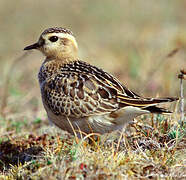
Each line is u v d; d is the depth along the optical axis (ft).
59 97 37.14
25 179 33.71
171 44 76.02
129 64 71.67
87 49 79.20
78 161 32.78
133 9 99.81
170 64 67.77
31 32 92.89
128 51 78.13
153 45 77.87
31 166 34.99
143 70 67.26
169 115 40.19
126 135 39.14
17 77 67.56
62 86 37.27
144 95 59.00
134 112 35.27
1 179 35.09
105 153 34.30
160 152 34.73
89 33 90.89
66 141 39.68
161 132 38.52
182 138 37.04
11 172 35.86
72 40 42.24
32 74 71.61
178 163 33.65
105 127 36.68
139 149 35.17
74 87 36.73
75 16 100.27
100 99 35.86
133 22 94.79
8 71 69.56
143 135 38.19
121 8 101.86
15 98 59.31
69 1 106.73
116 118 36.01
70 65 40.29
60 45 41.75
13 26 95.86
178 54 71.46
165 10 98.63
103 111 35.81
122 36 86.84
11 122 51.98
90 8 102.53
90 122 36.52
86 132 37.65
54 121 39.01
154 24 91.15
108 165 32.12
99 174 31.37
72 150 34.68
